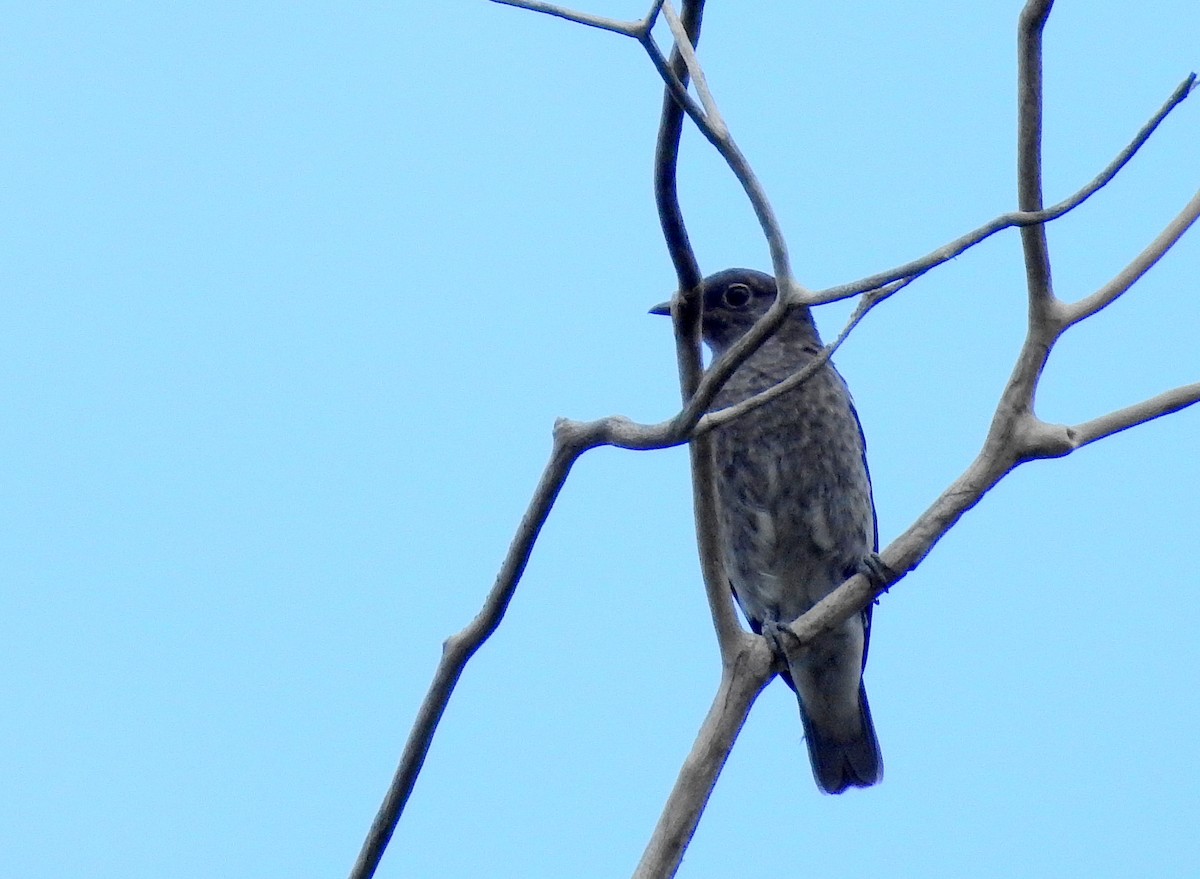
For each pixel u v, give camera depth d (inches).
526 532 331.3
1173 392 352.5
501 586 333.7
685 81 327.0
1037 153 337.1
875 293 309.3
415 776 340.8
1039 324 349.4
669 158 314.8
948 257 293.9
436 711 339.0
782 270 295.0
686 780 326.6
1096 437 354.0
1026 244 343.0
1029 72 330.0
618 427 320.5
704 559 339.0
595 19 303.0
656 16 297.9
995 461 359.9
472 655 339.3
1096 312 349.7
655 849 321.1
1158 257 353.1
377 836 342.6
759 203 295.4
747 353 297.1
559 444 328.2
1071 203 294.2
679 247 324.5
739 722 334.3
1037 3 323.0
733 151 297.9
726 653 341.4
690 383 334.3
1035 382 353.7
